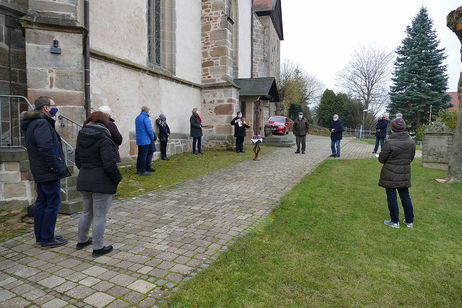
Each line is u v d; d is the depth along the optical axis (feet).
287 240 12.23
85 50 22.26
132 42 29.45
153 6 35.14
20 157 16.08
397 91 109.60
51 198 11.61
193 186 21.57
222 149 43.11
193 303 8.04
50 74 19.11
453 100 128.98
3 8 19.51
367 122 132.05
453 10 24.29
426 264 10.59
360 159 35.60
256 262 10.34
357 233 13.12
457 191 21.03
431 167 31.27
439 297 8.66
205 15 43.01
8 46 20.06
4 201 16.03
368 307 8.11
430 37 105.29
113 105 26.86
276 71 109.50
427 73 102.37
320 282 9.22
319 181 23.07
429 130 31.27
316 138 81.30
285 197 18.51
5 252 11.24
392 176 13.99
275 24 103.30
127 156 28.81
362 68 131.95
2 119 19.77
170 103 36.19
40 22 18.45
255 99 52.85
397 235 13.09
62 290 8.70
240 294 8.48
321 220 14.64
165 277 9.39
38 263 10.37
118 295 8.45
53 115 12.19
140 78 30.48
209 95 43.39
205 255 10.92
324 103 144.66
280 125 70.28
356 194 19.49
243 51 66.49
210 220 14.65
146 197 18.66
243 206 16.92
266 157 36.94
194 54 41.96
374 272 9.92
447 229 13.99
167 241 12.19
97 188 10.43
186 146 39.73
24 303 8.08
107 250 11.14
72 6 19.54
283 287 8.89
